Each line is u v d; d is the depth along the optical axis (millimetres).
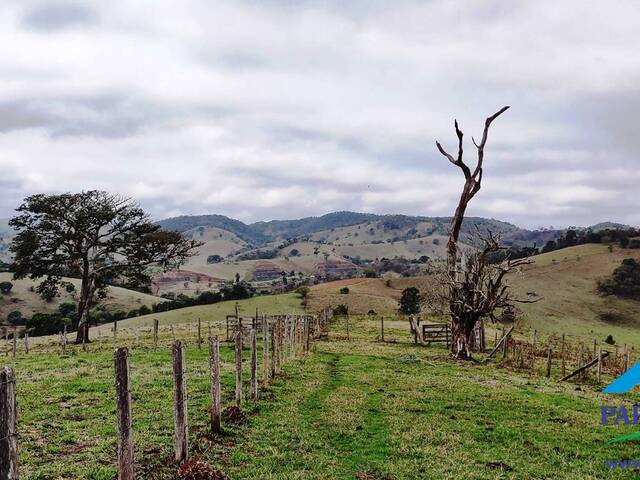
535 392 26328
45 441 14562
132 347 41812
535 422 19969
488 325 75562
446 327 49469
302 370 28797
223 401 19500
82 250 59406
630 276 135875
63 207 58219
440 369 33344
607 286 132125
